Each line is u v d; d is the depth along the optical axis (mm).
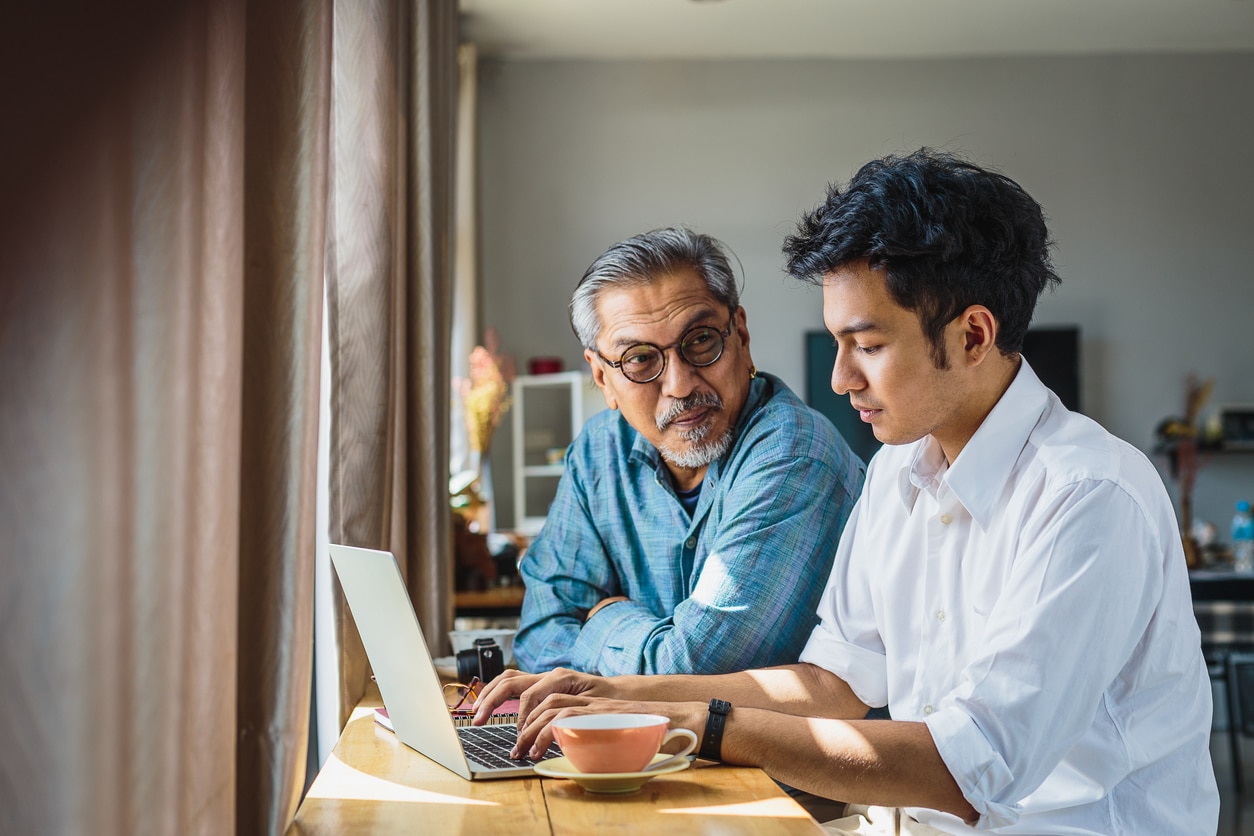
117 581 636
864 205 1096
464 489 3748
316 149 1028
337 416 1643
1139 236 5902
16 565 605
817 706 1340
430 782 1062
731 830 877
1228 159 5941
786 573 1524
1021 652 1013
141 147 683
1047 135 5934
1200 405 5719
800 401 1717
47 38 622
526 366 5785
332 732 1777
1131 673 1098
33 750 602
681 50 5859
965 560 1209
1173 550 1107
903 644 1303
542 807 959
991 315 1118
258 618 986
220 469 820
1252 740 5160
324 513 1777
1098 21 5602
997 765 992
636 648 1549
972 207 1090
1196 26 5676
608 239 5855
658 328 1665
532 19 5484
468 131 5504
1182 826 1117
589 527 1883
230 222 844
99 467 630
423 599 2174
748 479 1588
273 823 968
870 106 5938
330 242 1649
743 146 5910
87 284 633
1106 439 1135
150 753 675
